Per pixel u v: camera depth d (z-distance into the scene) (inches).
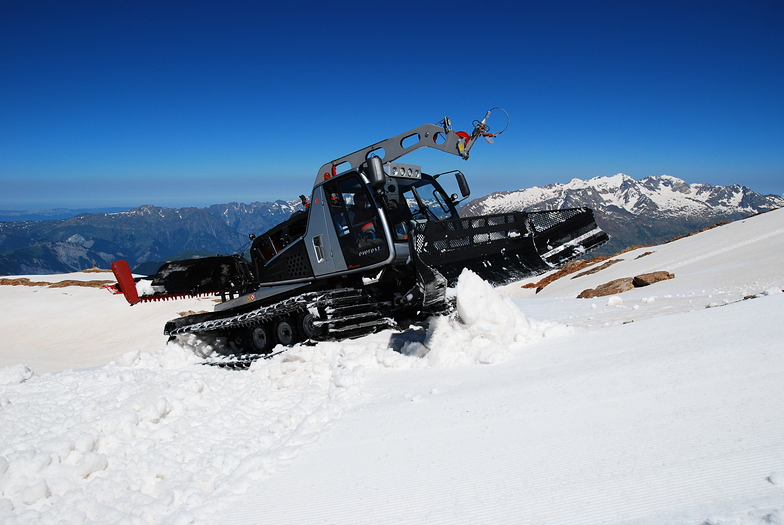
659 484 95.9
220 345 388.5
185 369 305.6
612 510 91.8
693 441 107.7
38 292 1061.1
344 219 310.7
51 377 310.2
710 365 142.9
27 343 805.9
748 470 93.0
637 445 112.0
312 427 177.6
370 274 314.8
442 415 158.7
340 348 273.7
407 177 327.9
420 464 129.5
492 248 301.6
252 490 136.5
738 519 77.5
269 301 363.6
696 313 206.5
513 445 127.0
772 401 115.0
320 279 331.3
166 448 169.5
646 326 205.5
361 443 151.9
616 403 135.6
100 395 236.2
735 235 616.7
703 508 85.1
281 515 120.3
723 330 171.3
